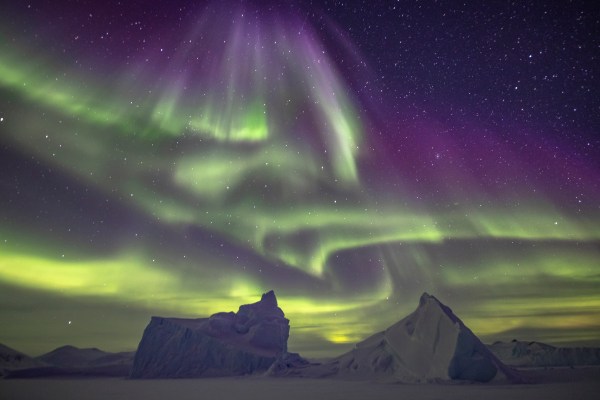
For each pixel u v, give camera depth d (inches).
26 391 2372.0
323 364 3122.5
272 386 2336.4
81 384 2994.6
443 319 2460.6
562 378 2561.5
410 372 2423.7
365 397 1679.4
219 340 3452.3
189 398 1740.9
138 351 3432.6
